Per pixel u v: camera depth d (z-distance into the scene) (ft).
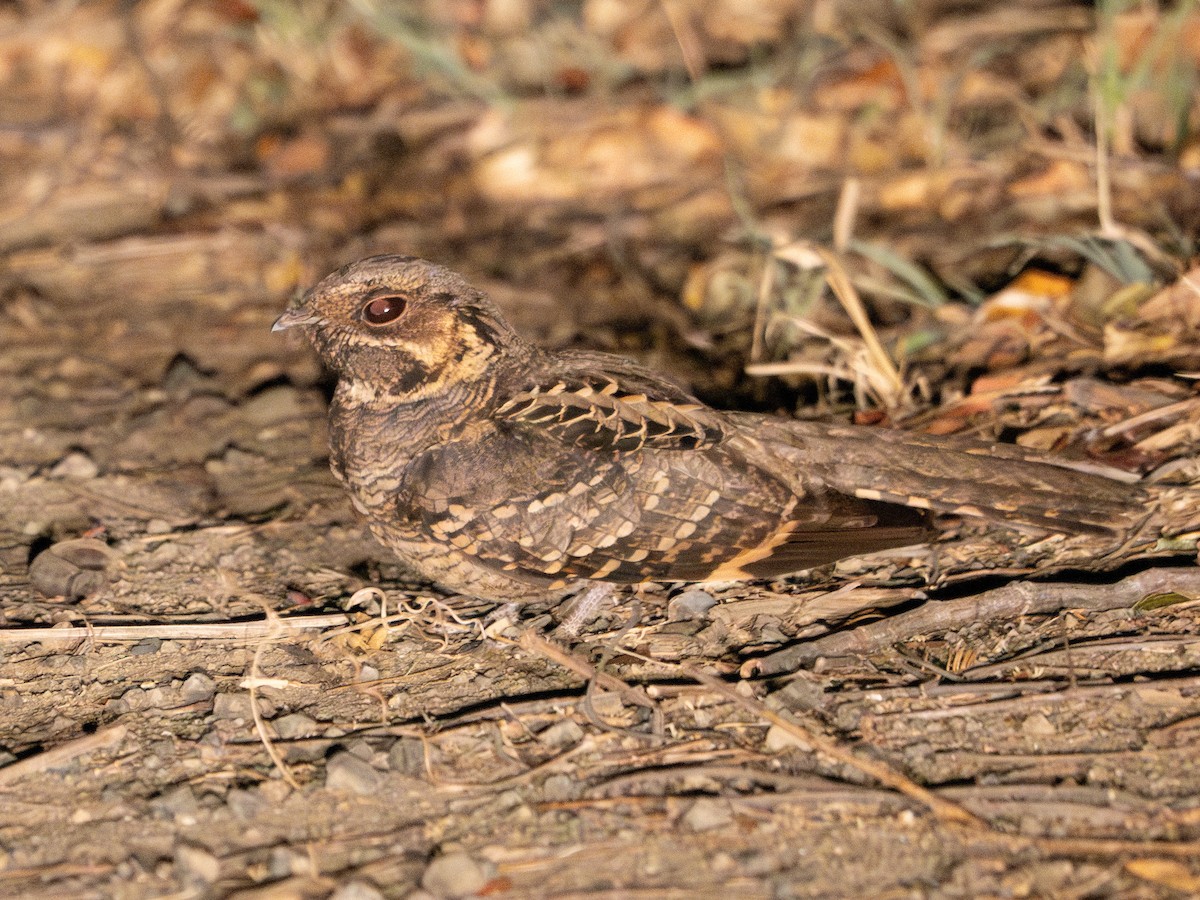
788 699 21.81
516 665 23.56
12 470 30.68
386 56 46.09
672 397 24.44
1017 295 32.81
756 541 23.45
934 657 22.81
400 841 19.31
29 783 20.66
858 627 23.27
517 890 18.26
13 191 42.24
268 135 44.19
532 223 39.88
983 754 20.35
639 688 22.39
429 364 23.97
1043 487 23.71
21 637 24.50
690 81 43.78
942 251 36.06
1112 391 29.12
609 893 18.12
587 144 41.83
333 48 45.91
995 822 18.98
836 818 19.29
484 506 23.36
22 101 46.24
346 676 23.45
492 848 19.07
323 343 24.61
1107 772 19.76
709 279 36.47
